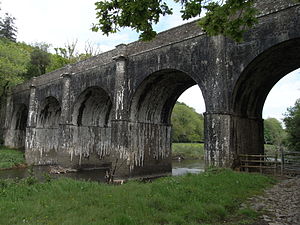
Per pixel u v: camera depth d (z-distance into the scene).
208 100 12.66
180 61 14.27
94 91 21.78
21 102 30.62
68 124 22.05
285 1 10.66
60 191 8.88
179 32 14.52
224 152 11.77
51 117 28.27
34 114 27.08
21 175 20.33
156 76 16.25
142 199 7.50
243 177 10.22
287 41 10.52
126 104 16.94
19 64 28.83
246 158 12.55
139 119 17.61
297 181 10.44
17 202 7.52
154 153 18.36
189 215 6.46
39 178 18.62
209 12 6.50
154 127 18.59
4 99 34.94
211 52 12.80
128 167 16.41
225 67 12.30
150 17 6.61
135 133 17.17
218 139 11.95
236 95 12.44
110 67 18.89
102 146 24.34
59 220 6.04
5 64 26.25
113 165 16.70
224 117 11.95
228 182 9.52
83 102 22.42
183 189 8.36
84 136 22.94
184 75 16.48
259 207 7.28
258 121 14.55
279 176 11.94
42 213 6.59
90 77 20.62
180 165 29.08
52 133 28.44
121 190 8.94
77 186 9.70
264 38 11.16
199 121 62.56
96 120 24.08
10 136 32.19
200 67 13.24
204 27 6.70
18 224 5.70
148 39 7.01
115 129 16.98
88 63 21.08
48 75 26.17
